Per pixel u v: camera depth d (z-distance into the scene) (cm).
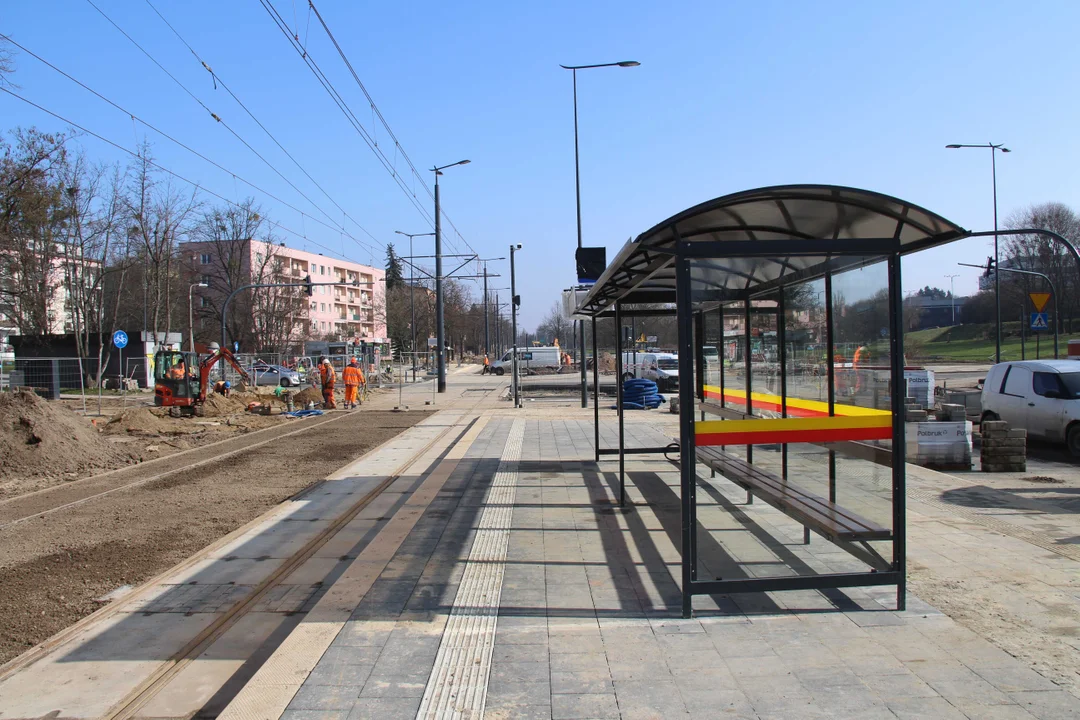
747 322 820
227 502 904
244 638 491
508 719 330
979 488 870
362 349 4225
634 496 852
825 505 534
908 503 785
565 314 1653
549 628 441
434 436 1562
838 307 596
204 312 5825
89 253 3850
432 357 6184
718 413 880
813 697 343
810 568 549
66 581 606
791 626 433
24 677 431
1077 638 407
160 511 858
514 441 1392
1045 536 638
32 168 2752
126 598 562
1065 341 4725
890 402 462
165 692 414
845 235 560
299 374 4072
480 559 603
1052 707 329
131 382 3509
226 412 2348
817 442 466
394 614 475
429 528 730
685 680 364
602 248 1688
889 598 478
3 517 848
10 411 1259
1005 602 467
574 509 789
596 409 1112
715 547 618
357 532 746
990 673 364
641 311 995
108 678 431
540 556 610
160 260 4125
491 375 5647
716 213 520
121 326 5444
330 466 1183
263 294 5500
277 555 673
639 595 502
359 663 394
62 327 4906
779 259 601
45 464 1187
